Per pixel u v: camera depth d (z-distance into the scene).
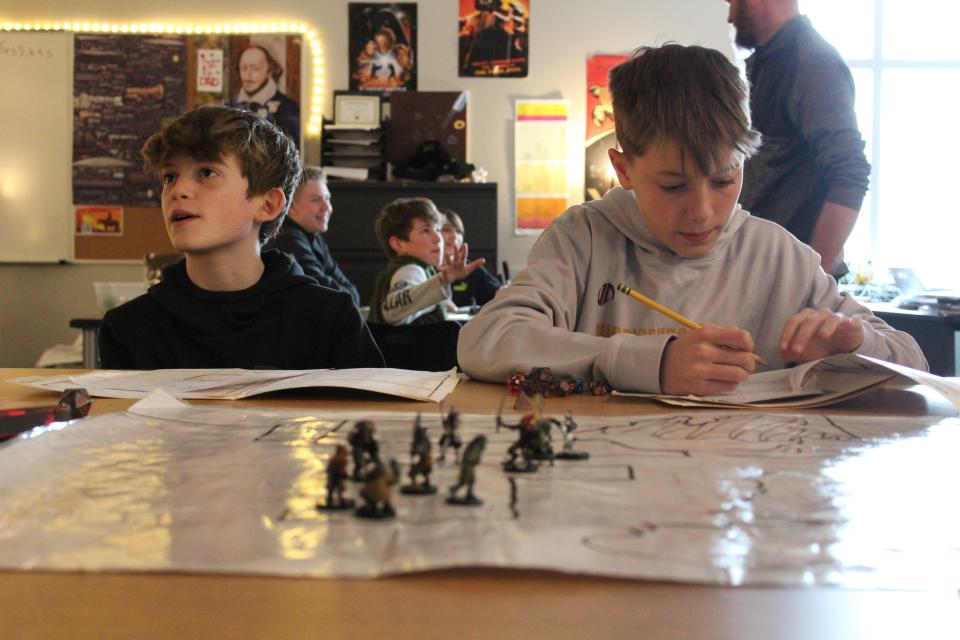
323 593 0.33
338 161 5.18
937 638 0.30
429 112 5.24
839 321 0.97
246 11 5.34
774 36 1.94
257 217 1.47
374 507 0.42
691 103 1.07
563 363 0.95
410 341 2.12
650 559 0.36
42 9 5.35
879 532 0.40
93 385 0.92
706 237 1.15
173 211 1.40
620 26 5.34
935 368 2.40
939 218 5.50
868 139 5.48
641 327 1.23
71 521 0.41
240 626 0.31
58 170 5.36
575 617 0.31
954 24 5.45
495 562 0.35
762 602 0.33
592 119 5.35
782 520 0.42
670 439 0.63
